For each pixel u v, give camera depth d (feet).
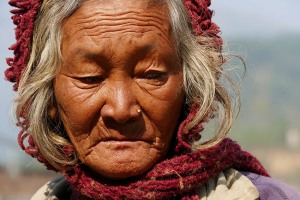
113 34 6.35
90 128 6.55
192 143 6.75
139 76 6.46
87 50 6.40
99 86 6.49
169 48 6.54
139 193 6.57
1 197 24.44
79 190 6.86
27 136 7.13
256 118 117.39
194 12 6.99
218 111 6.88
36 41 6.94
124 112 6.35
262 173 7.38
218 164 6.77
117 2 6.40
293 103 135.85
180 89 6.68
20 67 7.12
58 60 6.66
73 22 6.51
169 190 6.61
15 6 7.09
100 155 6.52
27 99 6.93
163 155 6.70
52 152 6.95
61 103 6.68
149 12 6.45
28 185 25.48
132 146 6.49
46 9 6.79
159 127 6.54
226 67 7.09
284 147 102.17
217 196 6.67
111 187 6.63
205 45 6.96
